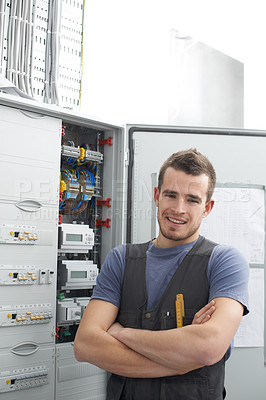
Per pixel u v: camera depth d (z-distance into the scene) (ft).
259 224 8.14
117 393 4.01
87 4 9.66
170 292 4.10
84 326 4.20
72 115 7.39
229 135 8.25
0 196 6.59
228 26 12.80
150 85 10.95
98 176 8.35
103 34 9.96
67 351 7.25
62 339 7.75
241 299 3.91
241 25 13.12
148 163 8.07
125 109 10.36
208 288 4.09
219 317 3.75
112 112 10.06
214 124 12.23
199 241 4.37
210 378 3.88
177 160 4.28
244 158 8.24
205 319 3.81
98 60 9.82
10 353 6.59
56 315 7.48
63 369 7.16
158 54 11.16
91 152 8.04
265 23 13.50
